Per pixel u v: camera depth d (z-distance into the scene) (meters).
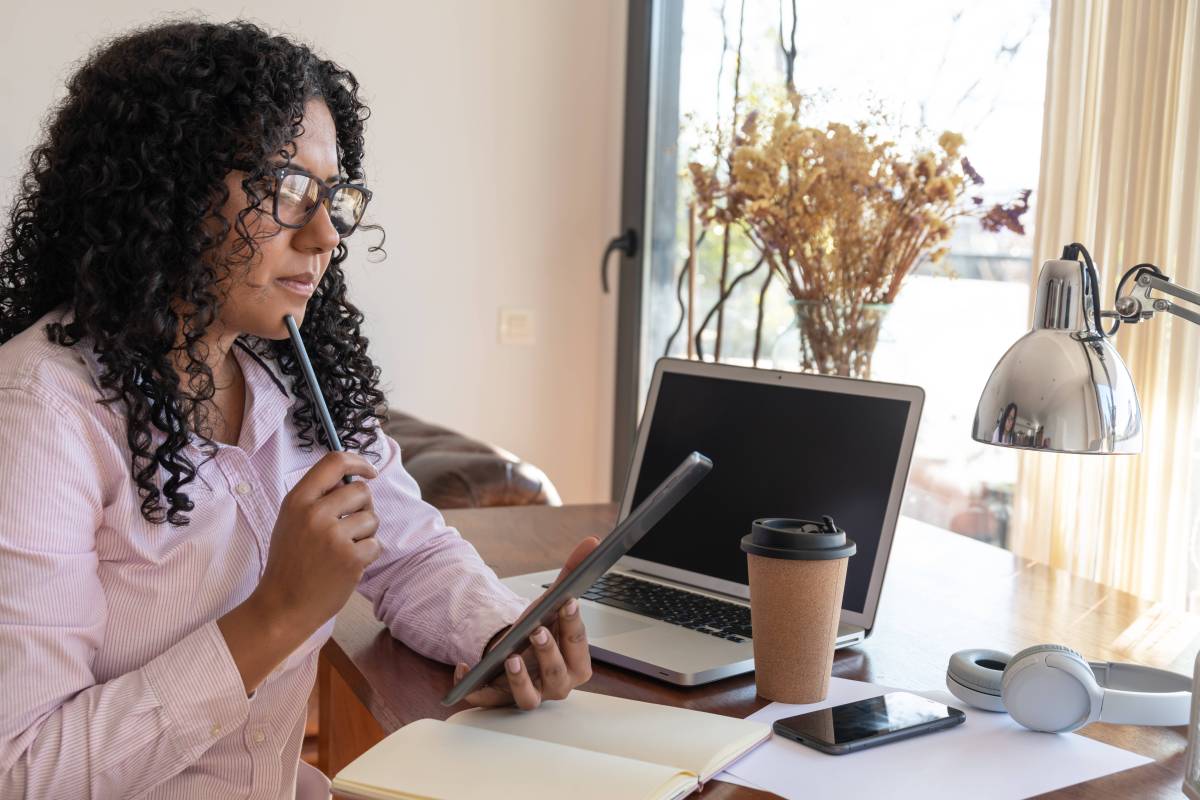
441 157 3.37
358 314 1.23
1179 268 1.71
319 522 0.92
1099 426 0.96
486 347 3.49
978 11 2.14
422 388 3.43
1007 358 1.02
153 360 0.96
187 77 0.94
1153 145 1.72
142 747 0.89
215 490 1.04
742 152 2.06
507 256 3.48
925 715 0.97
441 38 3.32
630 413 3.44
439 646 1.14
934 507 2.35
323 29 3.19
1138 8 1.74
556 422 3.62
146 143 0.94
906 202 1.94
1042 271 1.02
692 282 3.09
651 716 0.96
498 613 1.13
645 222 3.35
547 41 3.44
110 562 0.98
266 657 0.93
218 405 1.10
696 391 1.40
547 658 0.98
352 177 1.17
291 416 1.18
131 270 0.94
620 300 3.49
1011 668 0.96
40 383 0.92
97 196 0.95
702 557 1.34
